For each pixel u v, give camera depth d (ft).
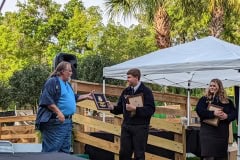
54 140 18.78
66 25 118.62
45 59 117.80
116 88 25.91
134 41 107.86
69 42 113.39
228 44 27.30
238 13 52.34
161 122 24.45
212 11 50.57
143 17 51.29
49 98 18.61
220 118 19.94
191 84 34.01
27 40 119.24
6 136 38.78
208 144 20.17
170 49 28.19
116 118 24.43
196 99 32.50
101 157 24.45
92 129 25.82
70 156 9.07
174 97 30.48
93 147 24.49
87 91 24.82
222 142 20.17
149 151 24.79
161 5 48.16
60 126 18.81
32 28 119.85
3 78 113.50
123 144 20.58
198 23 74.13
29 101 71.20
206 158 20.34
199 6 54.08
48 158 8.73
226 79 32.17
